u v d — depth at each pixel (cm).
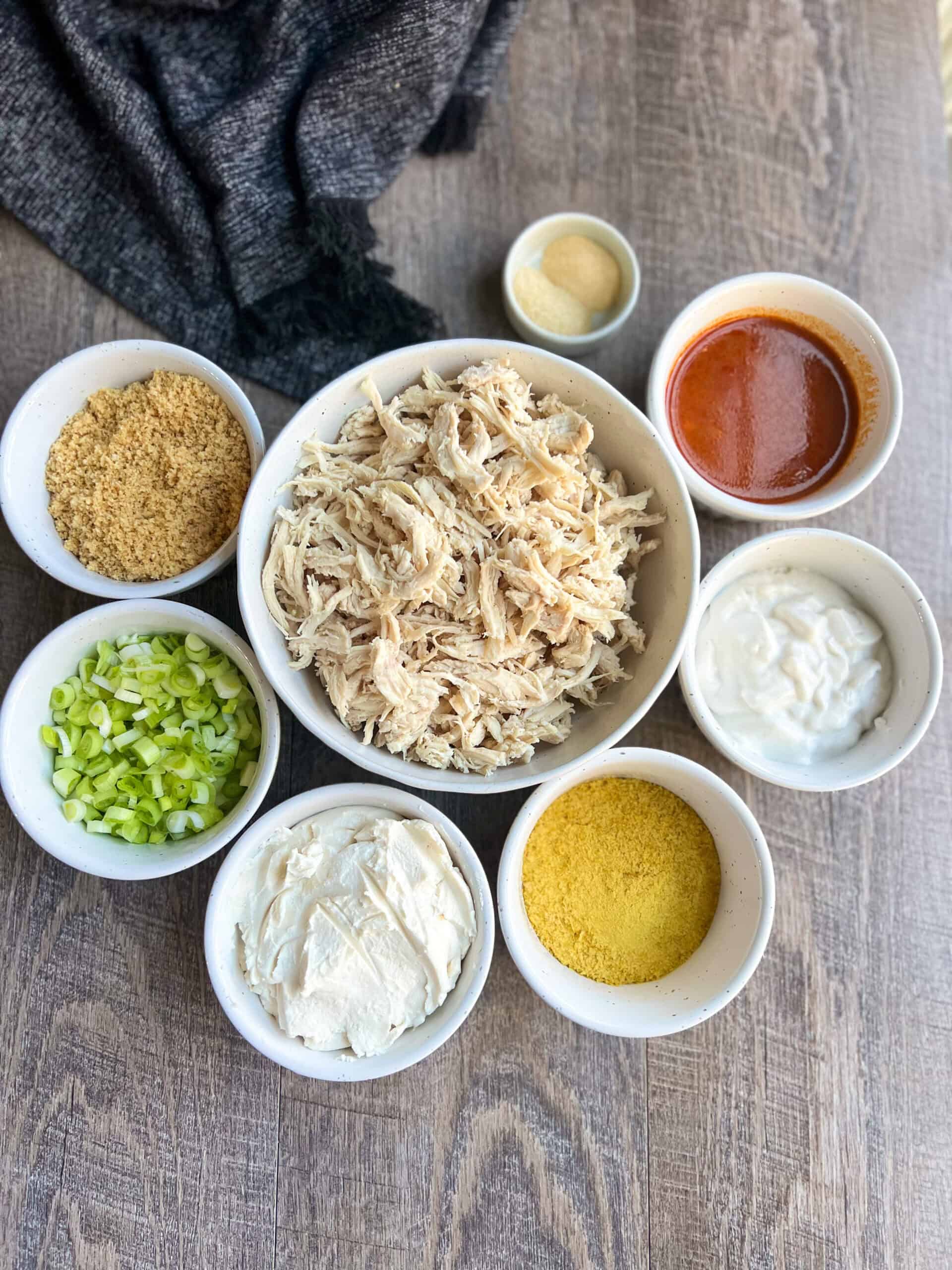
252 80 46
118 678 40
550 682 40
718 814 42
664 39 50
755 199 50
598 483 40
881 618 44
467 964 39
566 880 43
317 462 40
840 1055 45
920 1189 44
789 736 43
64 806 40
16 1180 42
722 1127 44
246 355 46
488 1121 43
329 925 38
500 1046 43
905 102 51
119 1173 42
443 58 44
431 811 39
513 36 48
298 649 39
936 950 46
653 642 41
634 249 49
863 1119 44
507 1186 43
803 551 44
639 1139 43
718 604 44
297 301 46
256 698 41
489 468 39
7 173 44
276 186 45
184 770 40
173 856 39
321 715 39
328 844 40
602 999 41
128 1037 43
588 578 39
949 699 48
